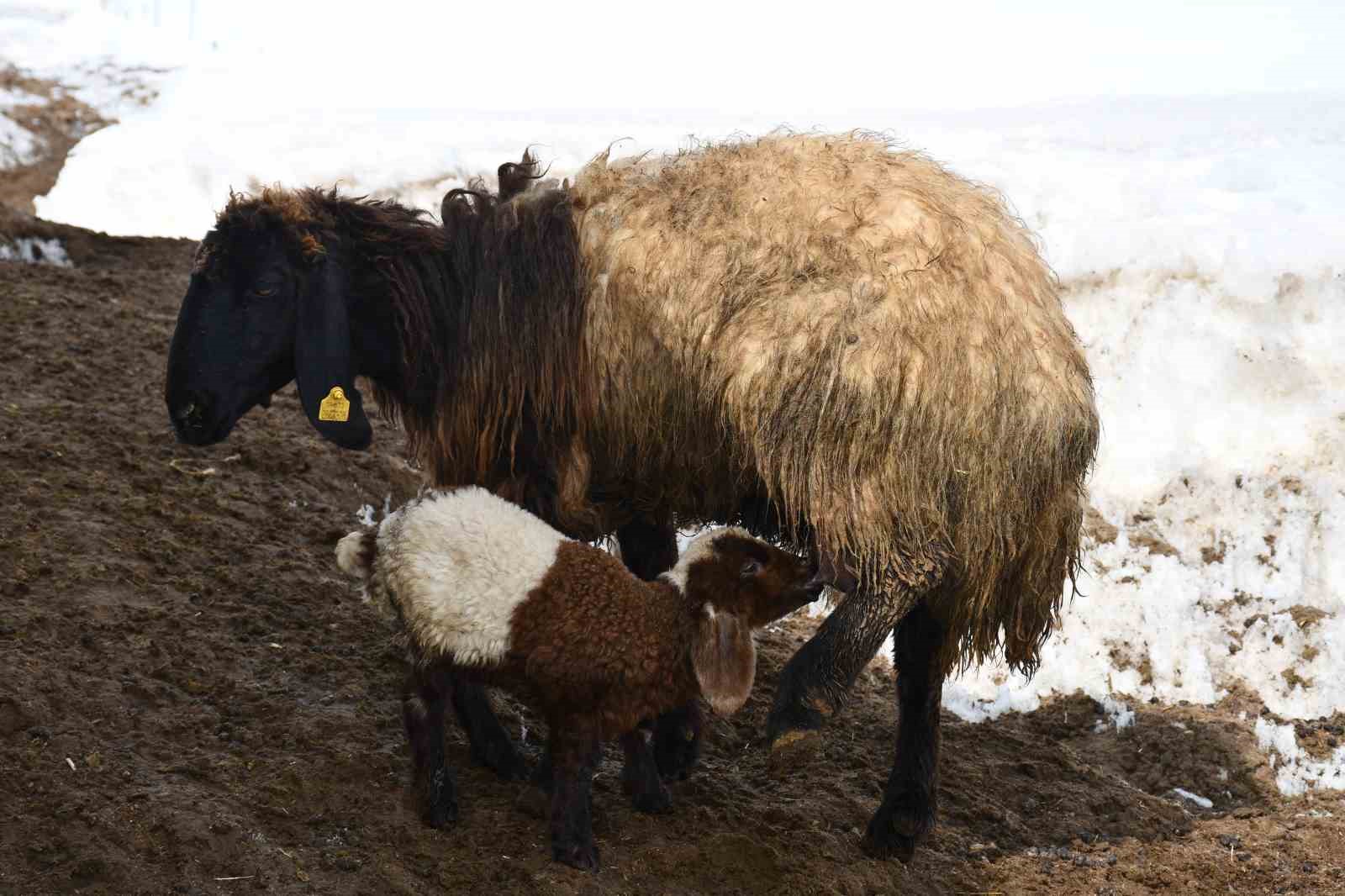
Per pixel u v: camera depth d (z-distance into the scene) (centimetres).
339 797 417
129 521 574
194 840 380
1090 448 425
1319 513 659
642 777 441
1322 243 748
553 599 390
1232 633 626
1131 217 829
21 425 641
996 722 594
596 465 452
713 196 428
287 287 440
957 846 475
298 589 554
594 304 434
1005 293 409
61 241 934
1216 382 724
